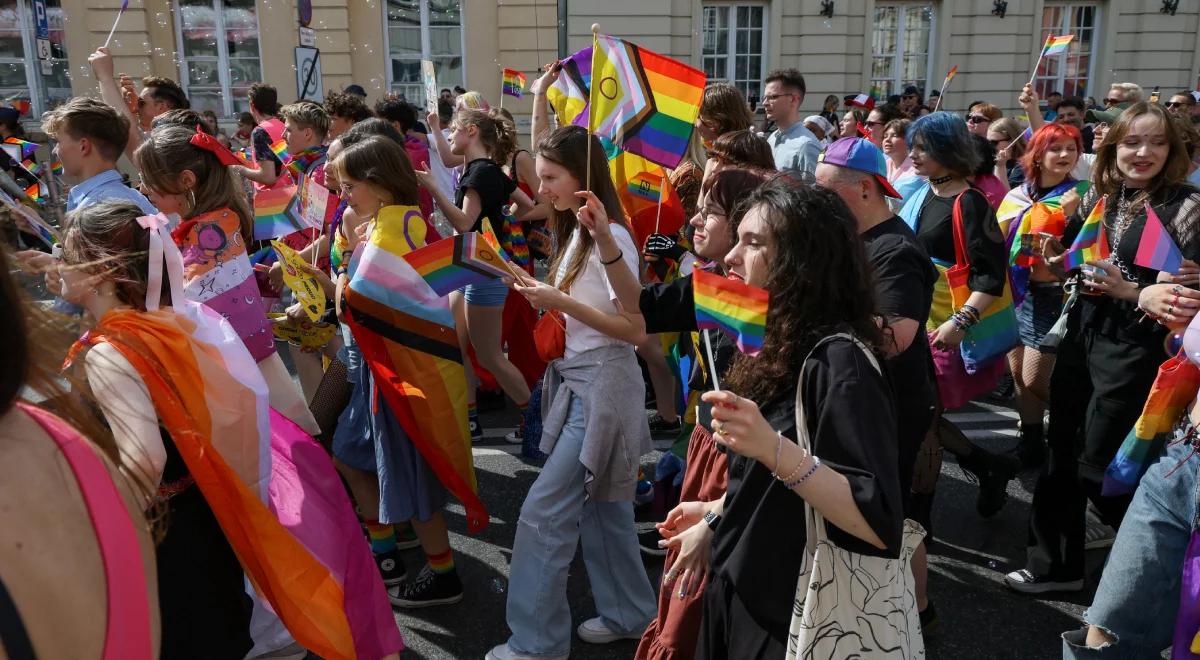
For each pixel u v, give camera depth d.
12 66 13.34
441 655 2.89
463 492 2.97
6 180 3.61
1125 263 2.81
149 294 1.88
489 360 4.36
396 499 2.94
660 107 2.71
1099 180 2.96
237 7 13.54
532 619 2.71
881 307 2.17
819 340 1.64
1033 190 4.43
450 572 3.15
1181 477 2.17
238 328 2.55
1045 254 3.31
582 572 3.42
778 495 1.63
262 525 1.97
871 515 1.47
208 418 1.89
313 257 4.14
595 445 2.63
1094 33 15.73
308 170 5.33
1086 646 2.36
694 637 2.00
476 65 13.99
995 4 15.11
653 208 3.91
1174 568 2.20
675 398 4.47
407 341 2.86
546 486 2.68
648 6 13.89
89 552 0.96
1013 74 15.47
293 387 2.68
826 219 1.66
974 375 3.47
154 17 13.35
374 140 2.96
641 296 2.43
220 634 2.02
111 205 1.93
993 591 3.26
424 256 2.60
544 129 5.15
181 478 1.94
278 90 13.73
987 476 3.70
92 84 13.32
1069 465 3.07
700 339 2.39
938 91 15.45
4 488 0.91
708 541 1.88
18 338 0.96
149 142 2.55
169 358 1.84
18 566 0.89
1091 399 2.92
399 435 2.95
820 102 15.05
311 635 2.04
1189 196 2.70
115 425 1.63
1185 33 15.68
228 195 2.65
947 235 3.51
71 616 0.93
